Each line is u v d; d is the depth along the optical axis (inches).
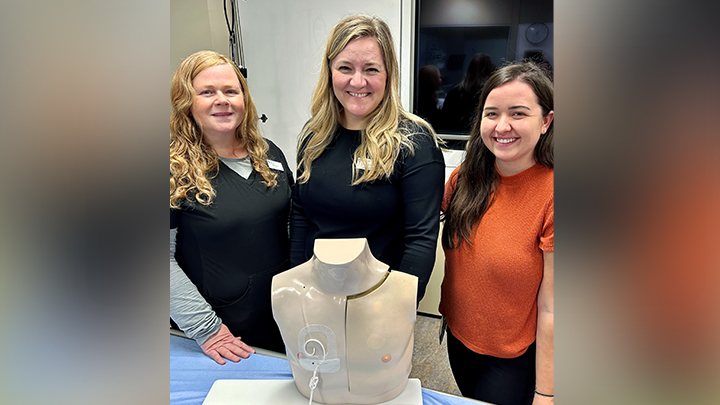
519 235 51.0
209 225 57.4
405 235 53.7
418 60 65.6
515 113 49.4
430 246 51.5
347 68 52.1
